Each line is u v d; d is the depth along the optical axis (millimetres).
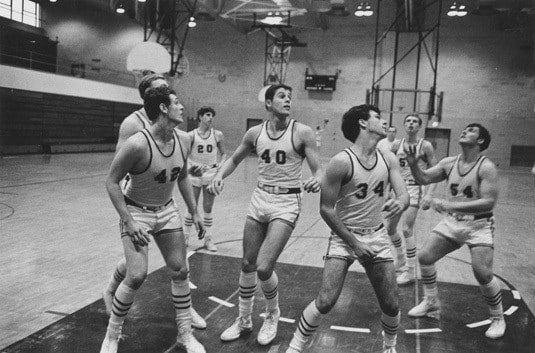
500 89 23328
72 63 26250
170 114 3035
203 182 6227
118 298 3141
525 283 5523
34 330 3721
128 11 21781
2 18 22000
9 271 5125
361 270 5750
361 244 2945
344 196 3045
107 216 8250
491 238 3887
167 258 3326
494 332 3924
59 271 5191
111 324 3217
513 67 23109
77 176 13680
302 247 6867
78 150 22797
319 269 5727
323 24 23906
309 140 3590
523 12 21703
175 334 3742
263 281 3504
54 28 25812
